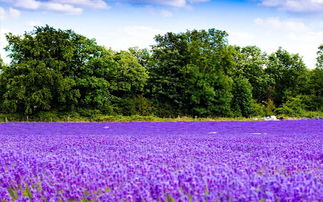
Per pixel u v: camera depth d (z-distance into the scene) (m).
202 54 51.56
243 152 7.66
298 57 66.81
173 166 5.62
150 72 50.19
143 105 46.38
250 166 5.51
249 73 64.38
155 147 8.30
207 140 10.81
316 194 3.65
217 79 49.78
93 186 4.30
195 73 47.75
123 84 45.06
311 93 62.81
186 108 49.97
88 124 25.70
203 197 3.75
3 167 5.36
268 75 64.88
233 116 50.00
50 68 38.97
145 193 3.83
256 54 66.88
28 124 25.52
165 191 3.96
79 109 42.75
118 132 18.14
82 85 42.09
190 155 6.93
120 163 5.86
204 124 25.05
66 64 40.91
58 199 4.18
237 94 52.56
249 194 3.64
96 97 42.03
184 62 51.62
